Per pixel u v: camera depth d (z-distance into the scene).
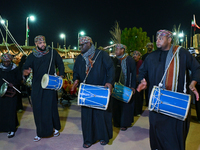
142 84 2.62
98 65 3.09
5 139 3.47
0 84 3.68
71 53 11.11
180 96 2.25
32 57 3.39
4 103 3.61
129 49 15.76
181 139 2.35
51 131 3.38
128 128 3.96
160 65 2.47
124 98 3.67
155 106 2.34
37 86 3.35
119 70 3.96
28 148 3.11
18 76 3.82
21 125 4.17
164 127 2.42
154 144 2.57
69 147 3.13
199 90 4.28
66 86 5.89
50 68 3.45
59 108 5.61
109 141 3.32
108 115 3.19
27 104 6.07
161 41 2.45
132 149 3.03
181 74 2.38
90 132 3.09
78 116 4.80
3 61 3.70
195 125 4.14
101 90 2.81
